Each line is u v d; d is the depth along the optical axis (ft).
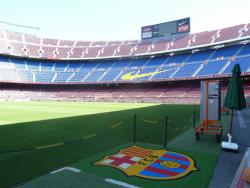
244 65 149.79
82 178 17.81
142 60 224.53
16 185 16.43
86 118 60.08
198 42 191.21
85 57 242.17
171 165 21.13
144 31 229.25
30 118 59.98
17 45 231.91
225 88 152.46
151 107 107.34
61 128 42.96
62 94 213.46
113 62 238.27
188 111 81.82
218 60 171.73
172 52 204.44
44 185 16.42
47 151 25.66
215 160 22.74
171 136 35.01
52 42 258.57
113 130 40.45
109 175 18.51
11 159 22.67
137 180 17.62
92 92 210.79
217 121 33.19
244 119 58.23
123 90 203.82
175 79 174.19
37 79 218.79
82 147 27.55
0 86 210.79
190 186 16.71
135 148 27.17
